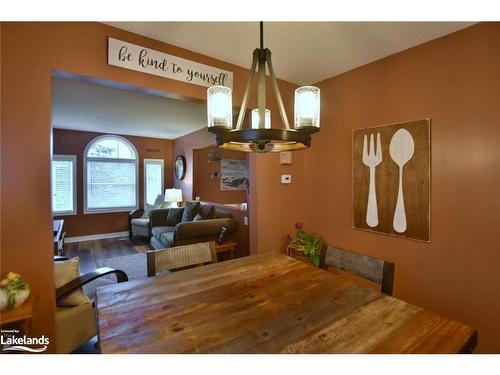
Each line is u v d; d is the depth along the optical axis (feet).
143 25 5.76
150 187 21.36
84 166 18.63
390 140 7.07
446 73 6.00
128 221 19.63
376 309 3.58
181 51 6.73
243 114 3.62
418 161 6.50
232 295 4.00
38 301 5.03
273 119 8.66
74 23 5.34
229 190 20.17
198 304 3.72
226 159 19.99
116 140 19.92
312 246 8.09
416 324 3.22
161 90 6.46
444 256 6.11
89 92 10.40
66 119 14.93
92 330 6.26
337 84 8.49
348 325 3.20
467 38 5.67
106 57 5.70
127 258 14.44
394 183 7.00
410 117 6.66
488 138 5.40
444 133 6.05
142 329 3.11
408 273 6.80
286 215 9.30
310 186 9.53
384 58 7.23
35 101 4.96
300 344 2.86
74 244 17.51
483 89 5.45
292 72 8.31
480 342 5.57
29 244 4.95
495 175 5.32
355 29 5.91
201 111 13.15
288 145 3.85
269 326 3.18
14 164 4.81
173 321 3.29
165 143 21.95
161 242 14.10
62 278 5.93
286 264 5.40
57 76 5.47
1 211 4.73
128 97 10.99
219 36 6.23
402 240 6.93
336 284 4.42
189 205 15.47
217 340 2.93
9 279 4.50
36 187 5.00
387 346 2.81
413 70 6.61
